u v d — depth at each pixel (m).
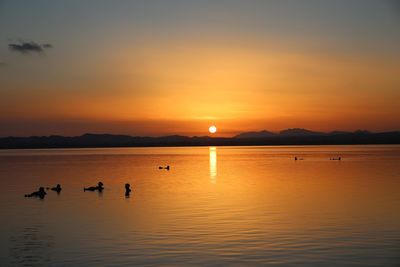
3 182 61.81
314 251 22.30
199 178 63.44
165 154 186.75
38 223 30.77
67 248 23.77
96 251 22.97
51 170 85.12
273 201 38.84
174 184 55.34
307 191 46.06
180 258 21.39
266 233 26.12
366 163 96.62
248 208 35.00
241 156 151.75
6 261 21.72
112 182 59.88
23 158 146.62
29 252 23.20
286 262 20.58
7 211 36.16
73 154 190.62
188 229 27.47
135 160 127.50
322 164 94.94
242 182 56.41
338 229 27.11
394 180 57.34
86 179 65.06
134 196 44.38
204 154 183.50
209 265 20.28
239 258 21.23
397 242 23.92
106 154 189.25
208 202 38.59
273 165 93.44
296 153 171.62
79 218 32.41
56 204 39.81
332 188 48.69
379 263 20.36
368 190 46.47
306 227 27.72
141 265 20.52
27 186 56.31
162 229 27.67
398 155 139.25
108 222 30.50
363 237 25.05
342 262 20.53
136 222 30.19
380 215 31.66
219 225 28.50
